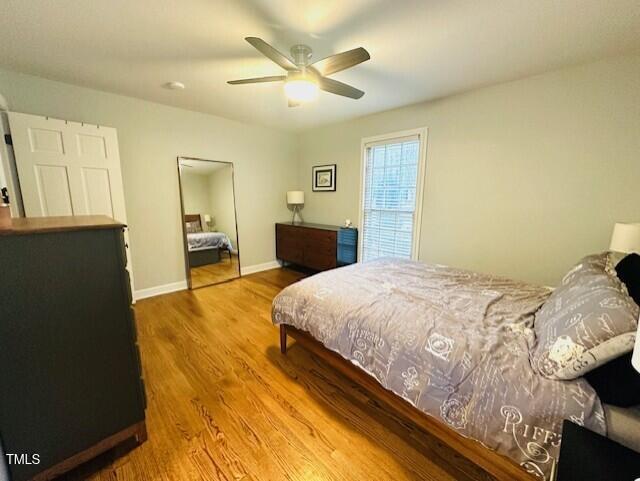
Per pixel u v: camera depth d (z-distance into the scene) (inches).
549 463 36.0
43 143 97.5
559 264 96.6
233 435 56.8
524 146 99.3
